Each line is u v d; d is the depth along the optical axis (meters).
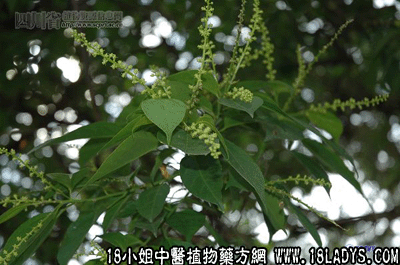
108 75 4.53
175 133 1.65
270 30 4.12
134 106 2.17
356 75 4.70
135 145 1.75
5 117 4.20
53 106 4.34
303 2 3.84
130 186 2.18
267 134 2.13
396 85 4.03
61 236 3.78
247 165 1.70
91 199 2.10
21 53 4.00
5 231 3.92
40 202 2.03
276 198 2.15
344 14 4.12
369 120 5.28
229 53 4.39
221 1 4.39
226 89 1.89
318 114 2.53
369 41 4.14
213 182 1.85
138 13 4.61
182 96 1.77
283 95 2.72
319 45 4.32
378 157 5.50
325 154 2.32
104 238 2.01
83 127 2.02
